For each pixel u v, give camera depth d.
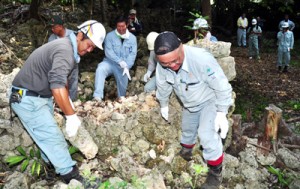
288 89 8.51
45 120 2.93
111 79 6.06
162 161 3.52
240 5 15.74
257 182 3.63
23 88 2.89
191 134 3.39
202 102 3.11
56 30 4.69
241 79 9.30
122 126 3.50
